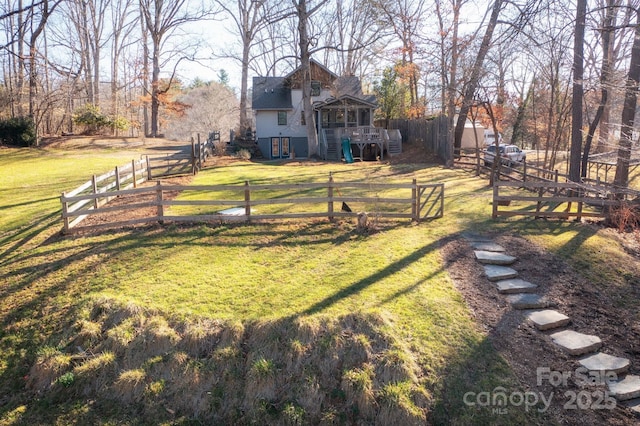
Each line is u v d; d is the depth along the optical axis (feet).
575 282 27.89
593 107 70.03
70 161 79.71
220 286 26.86
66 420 20.06
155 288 26.63
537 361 21.16
